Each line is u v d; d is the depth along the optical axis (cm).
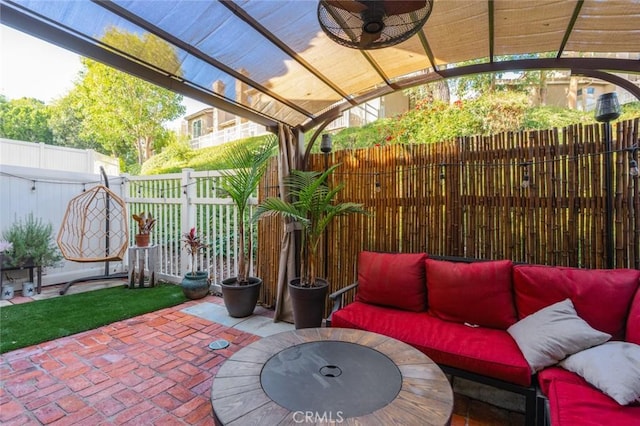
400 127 771
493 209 271
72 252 507
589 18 205
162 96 1274
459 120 715
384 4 161
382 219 325
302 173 329
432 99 795
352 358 164
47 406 203
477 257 277
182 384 229
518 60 254
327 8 170
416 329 222
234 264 442
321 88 304
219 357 269
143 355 271
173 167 1106
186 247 470
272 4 192
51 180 500
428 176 300
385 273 272
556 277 212
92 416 194
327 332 199
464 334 214
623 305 189
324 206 312
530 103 722
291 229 357
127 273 516
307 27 216
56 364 255
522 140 260
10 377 236
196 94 274
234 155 362
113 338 304
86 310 376
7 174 455
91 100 1191
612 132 232
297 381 142
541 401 164
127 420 190
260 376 146
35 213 482
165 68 238
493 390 218
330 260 357
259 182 404
